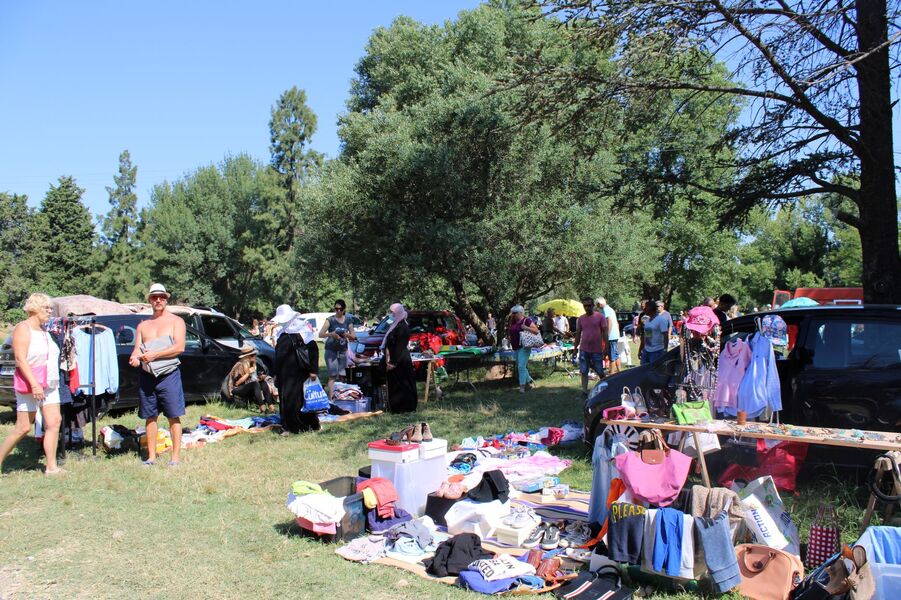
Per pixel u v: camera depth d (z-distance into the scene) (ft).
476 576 13.84
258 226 192.44
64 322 25.44
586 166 51.47
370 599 13.42
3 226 177.06
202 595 13.67
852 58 23.48
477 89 52.90
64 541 16.94
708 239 116.88
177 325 25.38
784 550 14.05
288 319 32.09
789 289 168.14
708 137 32.73
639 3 26.99
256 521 18.52
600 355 37.88
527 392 43.11
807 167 29.50
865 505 16.85
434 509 18.12
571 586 13.37
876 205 27.43
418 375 51.29
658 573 13.24
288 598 13.51
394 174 51.85
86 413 29.04
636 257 57.98
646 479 14.21
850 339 18.80
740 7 25.89
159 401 25.13
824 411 18.54
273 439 30.09
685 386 18.42
